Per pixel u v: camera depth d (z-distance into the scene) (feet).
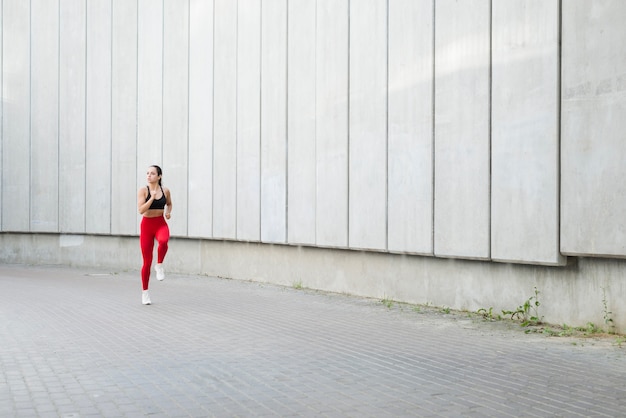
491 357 23.63
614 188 27.71
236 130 55.57
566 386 19.31
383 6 40.68
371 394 18.56
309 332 29.22
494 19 33.19
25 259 77.20
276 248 51.62
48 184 74.90
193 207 60.54
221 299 41.73
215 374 21.12
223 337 27.99
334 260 45.65
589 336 27.91
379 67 40.96
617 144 27.63
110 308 37.40
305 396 18.38
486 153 33.65
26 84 76.59
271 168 51.26
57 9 74.38
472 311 35.09
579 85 29.07
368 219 41.68
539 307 31.48
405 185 38.81
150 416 16.51
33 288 48.83
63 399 18.12
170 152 63.31
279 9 50.65
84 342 26.81
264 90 52.19
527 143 31.40
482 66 33.91
